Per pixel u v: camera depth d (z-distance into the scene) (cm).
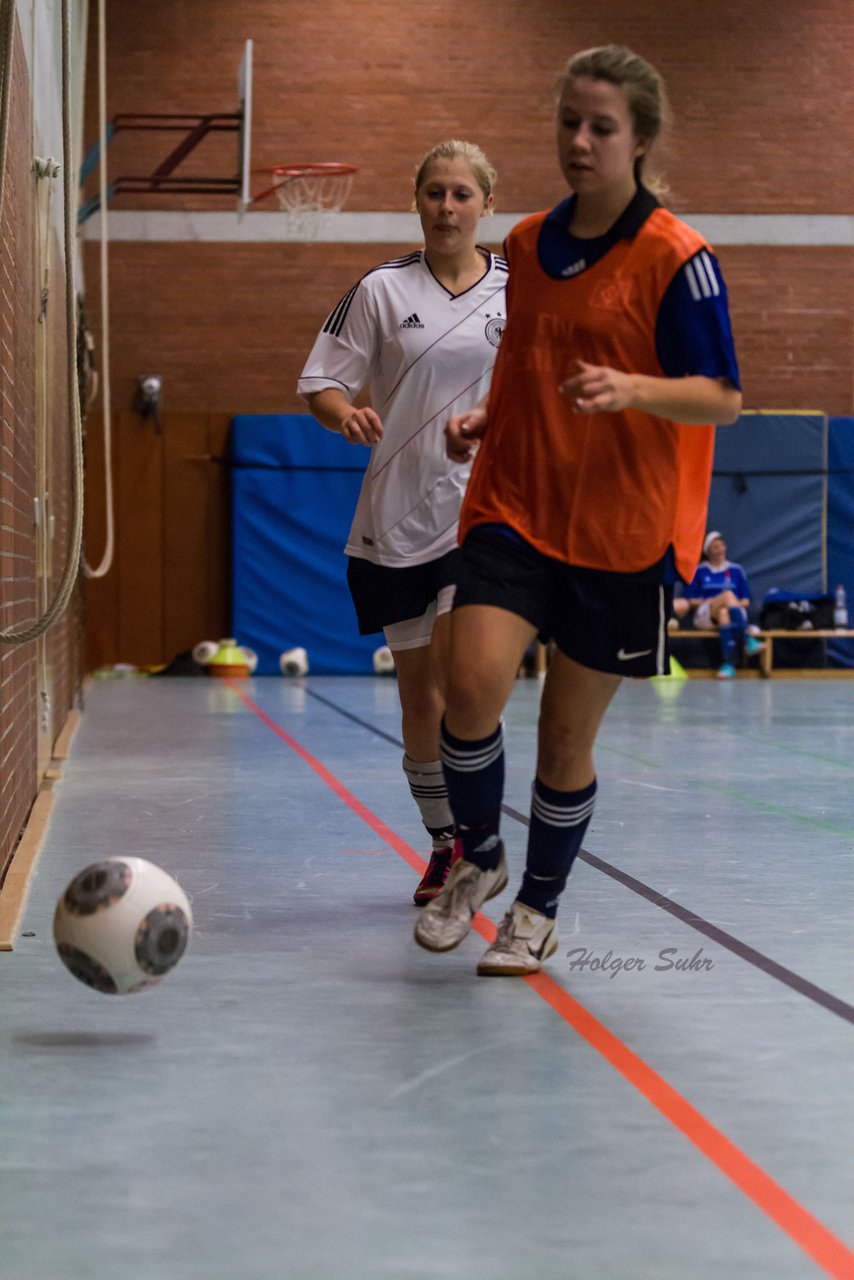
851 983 669
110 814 1198
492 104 3325
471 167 807
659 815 1205
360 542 825
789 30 3378
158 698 2522
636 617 625
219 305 3284
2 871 912
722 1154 455
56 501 1675
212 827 1135
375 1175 437
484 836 679
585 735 647
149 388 3175
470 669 620
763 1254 383
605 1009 623
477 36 3316
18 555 1081
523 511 627
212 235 3278
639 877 930
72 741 1784
